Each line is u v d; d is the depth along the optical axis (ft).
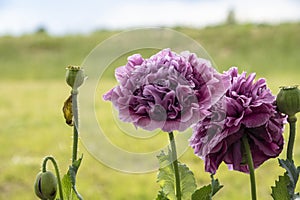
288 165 2.50
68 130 13.71
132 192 8.68
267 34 32.76
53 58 32.58
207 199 2.51
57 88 23.48
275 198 2.53
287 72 24.88
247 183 8.75
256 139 2.52
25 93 22.00
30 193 9.04
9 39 36.09
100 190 8.80
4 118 16.14
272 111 2.49
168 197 2.64
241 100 2.48
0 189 9.24
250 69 26.30
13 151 11.77
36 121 15.43
